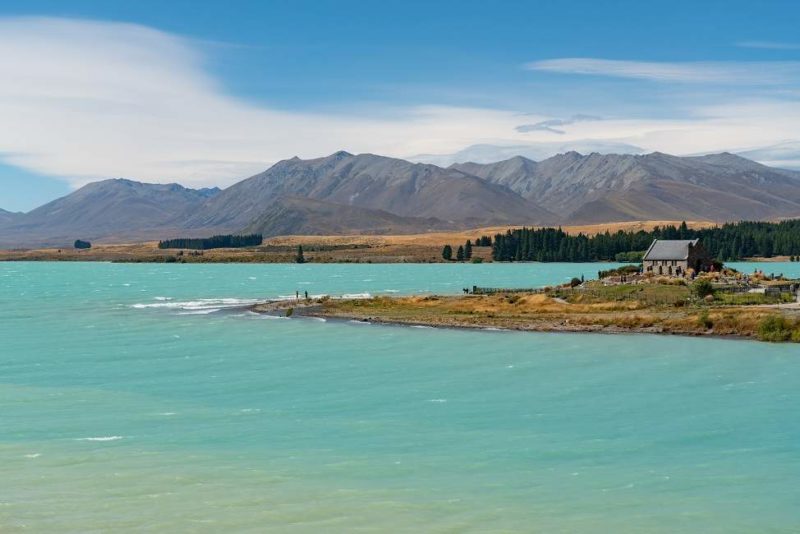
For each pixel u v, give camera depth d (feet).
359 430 180.14
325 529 123.13
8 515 127.85
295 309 458.09
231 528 123.34
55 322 402.52
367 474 148.87
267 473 149.18
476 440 171.83
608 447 166.30
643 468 152.56
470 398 212.64
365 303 469.16
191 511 130.00
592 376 242.58
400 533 121.80
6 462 154.92
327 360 275.39
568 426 183.11
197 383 234.38
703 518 127.85
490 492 139.54
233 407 202.80
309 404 206.08
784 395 213.25
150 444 168.45
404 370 255.09
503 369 255.91
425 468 152.56
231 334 349.82
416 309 437.99
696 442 169.68
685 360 269.64
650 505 133.39
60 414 194.70
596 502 134.82
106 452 162.20
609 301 419.95
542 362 268.62
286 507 132.05
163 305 510.58
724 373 245.04
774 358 271.49
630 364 263.08
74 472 149.18
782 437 173.06
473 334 343.46
